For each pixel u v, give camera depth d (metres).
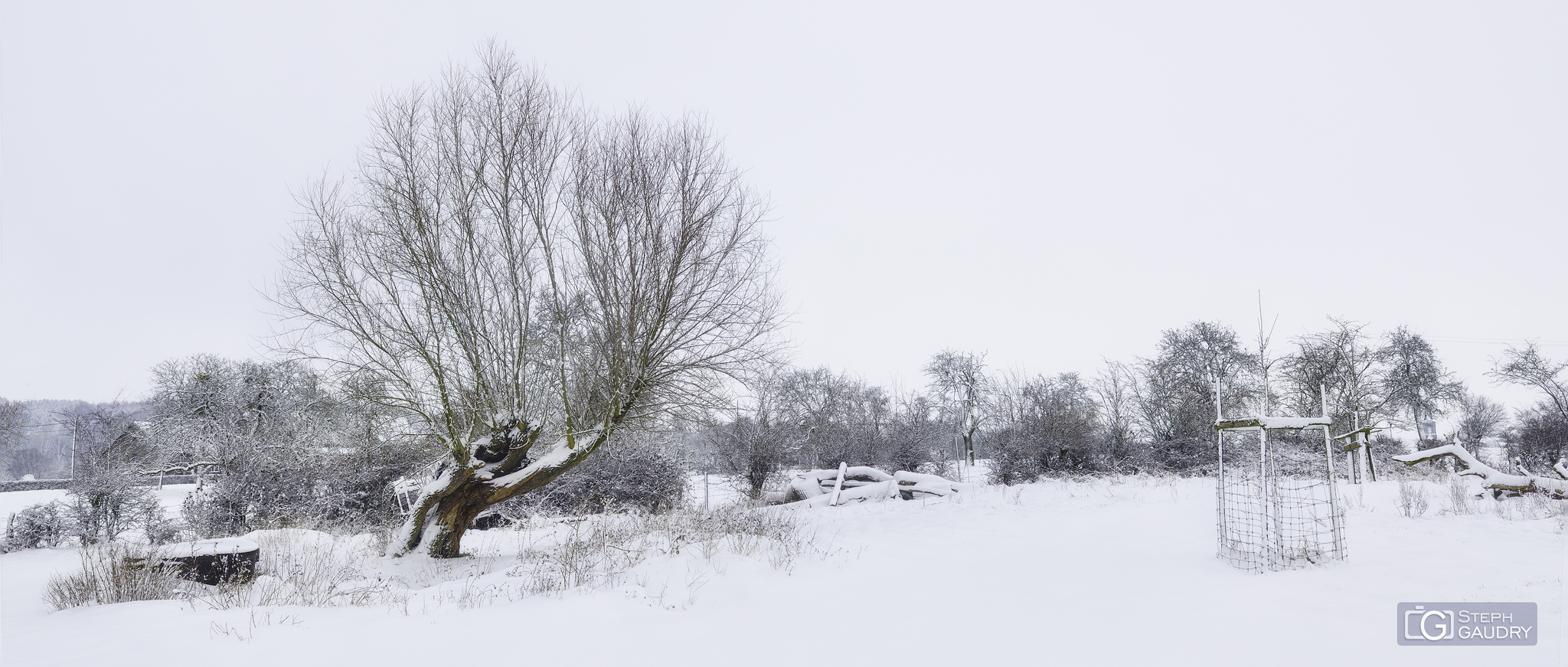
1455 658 4.39
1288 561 7.92
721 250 12.79
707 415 13.23
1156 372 31.66
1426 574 6.87
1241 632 5.20
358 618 6.54
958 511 16.23
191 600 7.28
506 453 12.26
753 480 23.47
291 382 19.20
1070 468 25.98
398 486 16.80
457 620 6.39
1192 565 8.12
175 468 25.42
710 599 7.23
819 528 13.73
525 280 12.34
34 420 38.34
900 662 5.00
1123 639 5.21
